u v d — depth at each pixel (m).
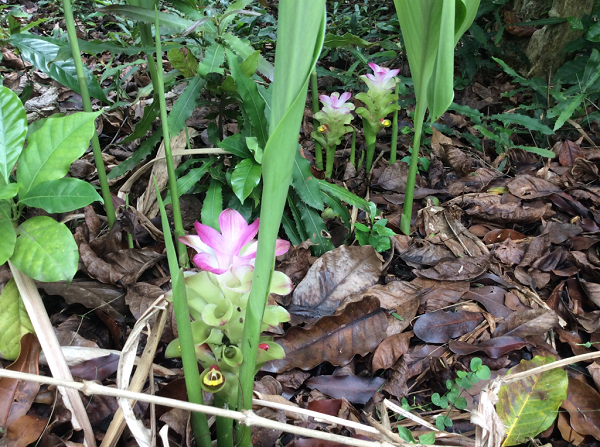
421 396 0.64
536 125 1.13
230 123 1.15
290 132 0.31
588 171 1.05
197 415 0.45
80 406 0.50
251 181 0.72
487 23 1.61
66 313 0.68
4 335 0.56
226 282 0.42
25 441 0.49
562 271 0.81
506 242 0.86
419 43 0.69
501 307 0.75
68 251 0.51
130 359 0.46
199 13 0.79
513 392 0.55
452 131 1.19
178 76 0.91
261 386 0.60
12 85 1.20
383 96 0.95
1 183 0.54
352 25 1.53
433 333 0.70
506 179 1.07
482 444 0.46
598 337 0.71
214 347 0.44
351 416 0.58
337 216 0.92
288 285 0.43
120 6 0.70
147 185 0.92
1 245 0.50
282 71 0.31
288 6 0.29
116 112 1.13
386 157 1.14
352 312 0.66
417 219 0.94
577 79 1.23
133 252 0.73
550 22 1.31
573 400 0.59
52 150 0.54
